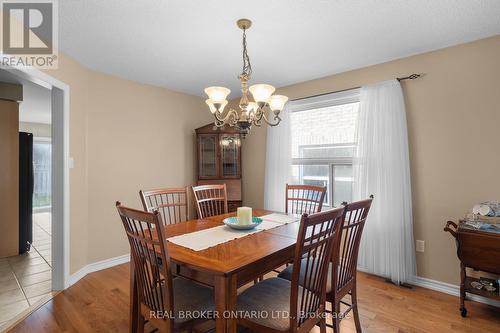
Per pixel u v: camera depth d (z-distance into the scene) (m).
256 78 3.22
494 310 2.12
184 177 3.82
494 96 2.18
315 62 2.75
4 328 1.91
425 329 1.89
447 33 2.16
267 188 3.58
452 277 2.38
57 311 2.13
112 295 2.39
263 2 1.74
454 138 2.36
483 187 2.23
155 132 3.49
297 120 3.45
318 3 1.75
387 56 2.61
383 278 2.70
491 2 1.75
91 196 2.90
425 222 2.51
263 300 1.44
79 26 2.02
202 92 3.83
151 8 1.80
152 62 2.72
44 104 4.61
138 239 1.37
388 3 1.76
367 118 2.74
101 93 2.99
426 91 2.50
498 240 1.88
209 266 1.25
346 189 3.08
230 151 3.86
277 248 1.50
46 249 3.69
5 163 3.35
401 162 2.54
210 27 2.05
